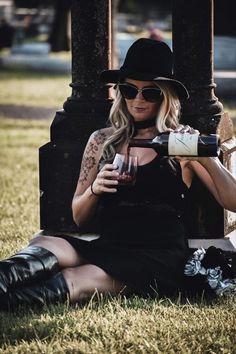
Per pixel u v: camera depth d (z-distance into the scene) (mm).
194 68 6473
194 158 5652
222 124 6520
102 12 6676
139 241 5734
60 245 5699
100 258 5684
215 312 5391
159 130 5730
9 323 5160
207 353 4754
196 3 6422
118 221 5770
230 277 5770
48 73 29422
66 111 6770
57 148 6676
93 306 5508
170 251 5727
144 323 5137
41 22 47500
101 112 6688
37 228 8078
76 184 6656
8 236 7680
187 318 5254
